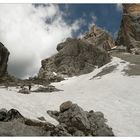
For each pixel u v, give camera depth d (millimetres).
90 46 88375
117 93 48438
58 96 47188
